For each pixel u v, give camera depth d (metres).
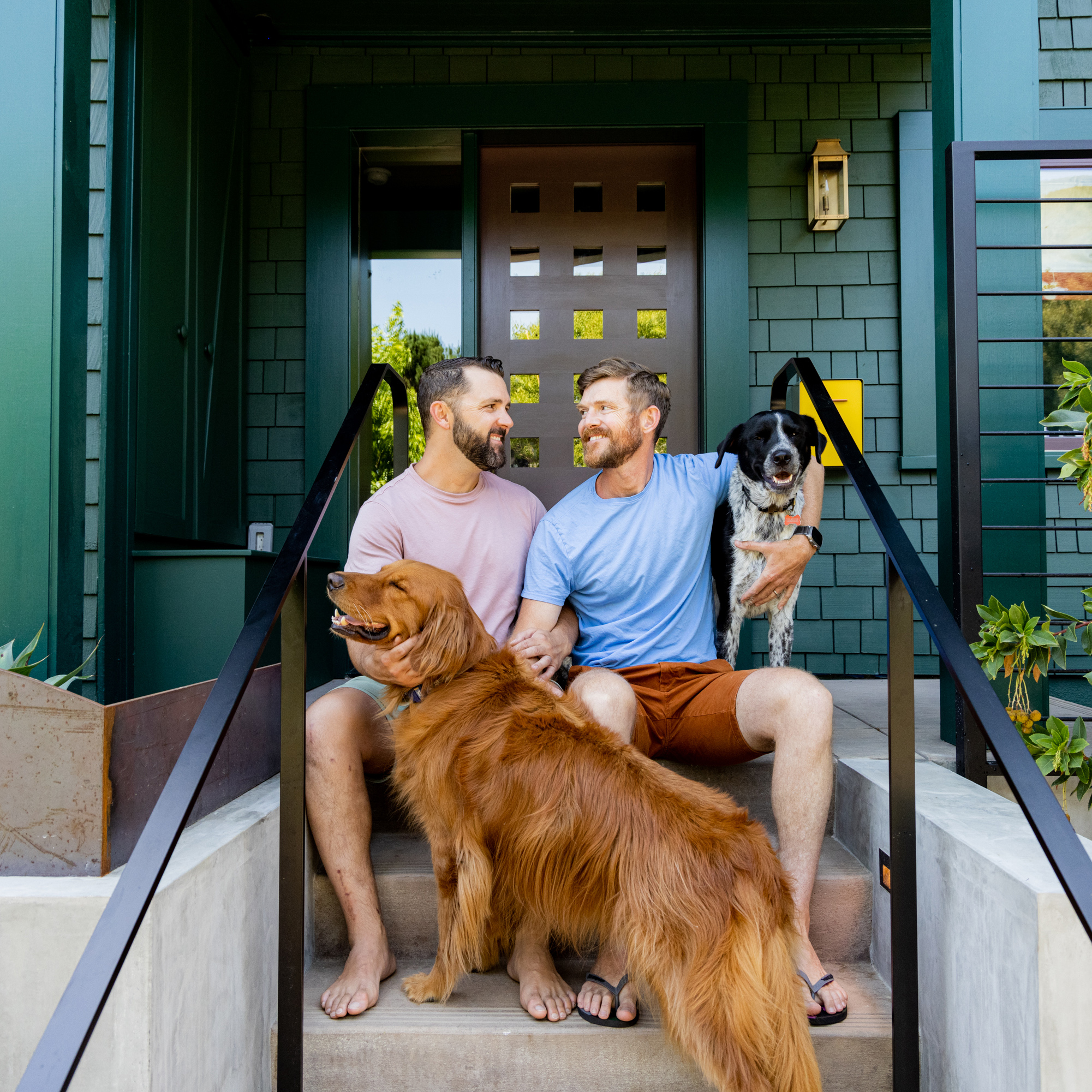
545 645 1.99
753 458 2.54
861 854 1.99
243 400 4.02
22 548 2.51
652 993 1.49
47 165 2.52
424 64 4.05
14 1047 1.29
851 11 3.85
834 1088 1.60
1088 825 2.12
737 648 2.68
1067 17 2.91
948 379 2.45
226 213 3.83
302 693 1.55
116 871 1.42
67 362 2.55
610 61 4.04
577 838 1.49
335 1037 1.60
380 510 2.15
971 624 2.11
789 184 4.05
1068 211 3.27
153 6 3.13
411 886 1.93
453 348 4.64
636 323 4.19
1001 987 1.37
